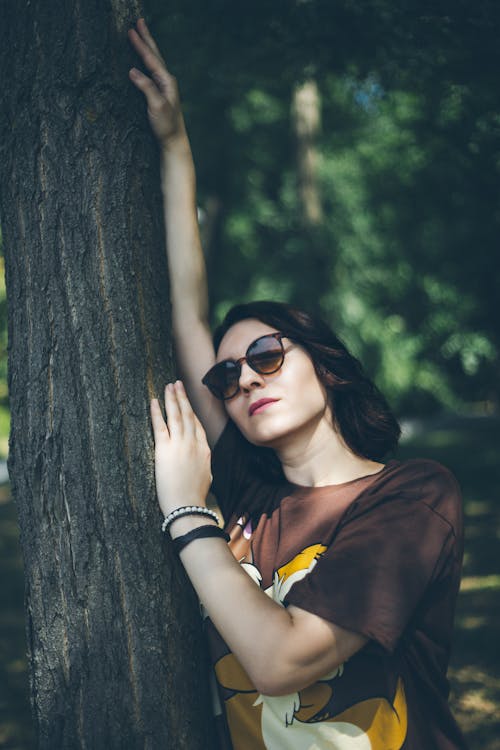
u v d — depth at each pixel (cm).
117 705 196
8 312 209
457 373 2867
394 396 2500
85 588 198
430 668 187
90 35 202
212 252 1384
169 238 224
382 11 379
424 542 177
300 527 193
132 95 209
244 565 199
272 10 400
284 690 169
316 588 171
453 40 373
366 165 2042
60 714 200
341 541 178
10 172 206
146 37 213
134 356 202
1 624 637
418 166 895
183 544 187
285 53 423
